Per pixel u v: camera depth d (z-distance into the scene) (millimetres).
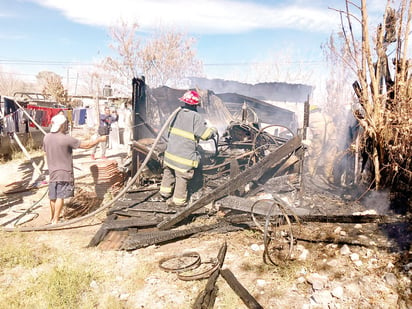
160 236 4371
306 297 3152
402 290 3123
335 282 3309
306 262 3715
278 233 4375
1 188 7352
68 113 15656
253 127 6453
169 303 3123
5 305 3100
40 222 5375
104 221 5156
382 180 5363
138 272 3623
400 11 4980
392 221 4336
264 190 5984
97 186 6230
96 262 3893
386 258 3639
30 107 12500
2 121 11328
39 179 8266
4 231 4883
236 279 3406
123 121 17406
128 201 5625
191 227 4859
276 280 3428
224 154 6305
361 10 4941
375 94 5078
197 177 5973
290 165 5918
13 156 10938
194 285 3402
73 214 5617
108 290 3367
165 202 5570
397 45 5094
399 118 4930
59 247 4340
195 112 5227
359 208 5148
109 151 13508
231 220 4742
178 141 5172
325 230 4457
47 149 4969
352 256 3701
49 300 3145
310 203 5555
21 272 3742
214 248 4191
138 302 3160
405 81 5066
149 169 6543
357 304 2982
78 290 3326
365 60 5047
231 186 4965
